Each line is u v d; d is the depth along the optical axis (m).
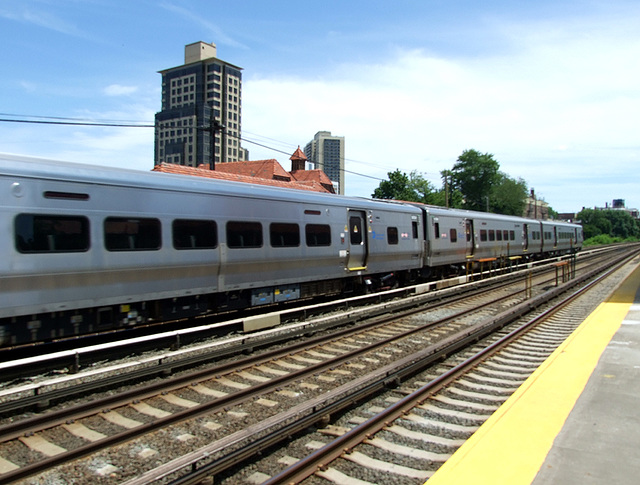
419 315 13.61
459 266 22.94
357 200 14.90
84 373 6.80
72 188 7.88
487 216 25.00
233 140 135.75
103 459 4.69
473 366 7.93
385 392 6.75
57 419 5.56
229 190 10.53
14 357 8.34
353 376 7.57
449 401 6.39
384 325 12.06
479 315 13.54
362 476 4.33
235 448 4.96
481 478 3.86
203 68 132.12
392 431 5.31
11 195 7.17
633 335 9.39
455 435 5.28
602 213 150.00
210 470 4.16
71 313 8.10
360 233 14.78
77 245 7.88
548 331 11.22
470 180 81.94
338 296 15.95
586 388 6.10
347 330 10.76
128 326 9.10
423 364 7.79
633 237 149.88
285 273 11.98
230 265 10.41
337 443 4.72
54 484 4.23
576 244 46.22
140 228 8.78
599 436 4.64
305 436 5.23
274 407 6.17
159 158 133.12
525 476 3.88
